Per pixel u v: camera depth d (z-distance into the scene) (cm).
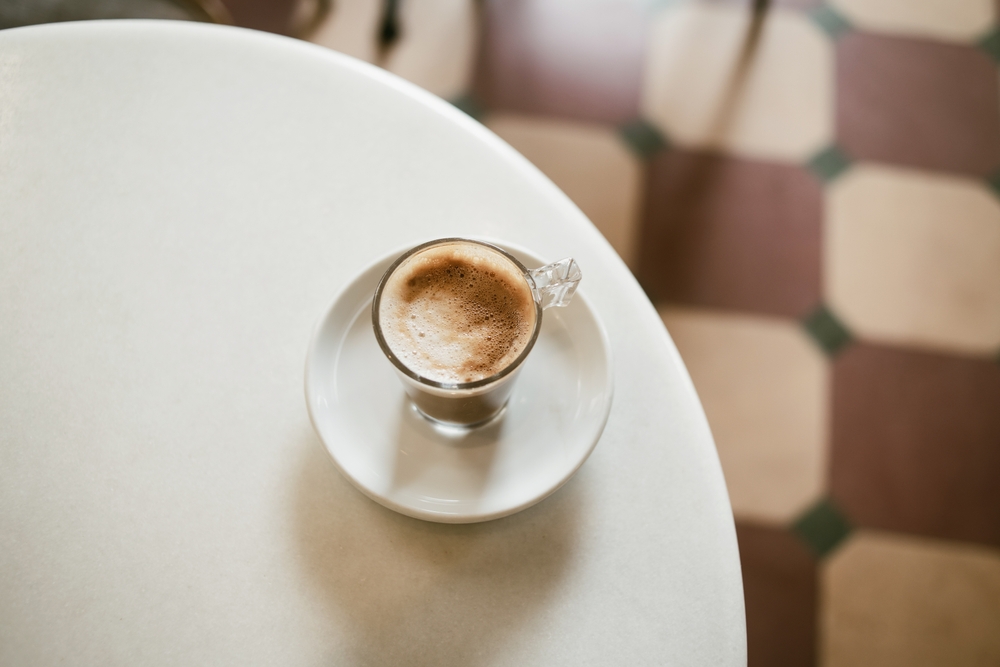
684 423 45
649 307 49
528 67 130
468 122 54
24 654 39
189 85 54
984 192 125
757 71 132
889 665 94
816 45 135
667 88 130
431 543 42
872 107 131
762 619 96
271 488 43
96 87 54
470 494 42
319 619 40
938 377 111
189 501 43
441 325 43
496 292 44
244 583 41
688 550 42
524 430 44
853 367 111
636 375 46
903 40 137
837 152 127
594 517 43
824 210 122
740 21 137
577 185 122
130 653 39
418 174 52
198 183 51
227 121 53
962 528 102
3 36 55
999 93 133
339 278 49
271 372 46
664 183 123
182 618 40
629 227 119
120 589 40
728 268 117
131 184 51
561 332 47
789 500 103
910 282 118
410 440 44
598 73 130
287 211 50
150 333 47
